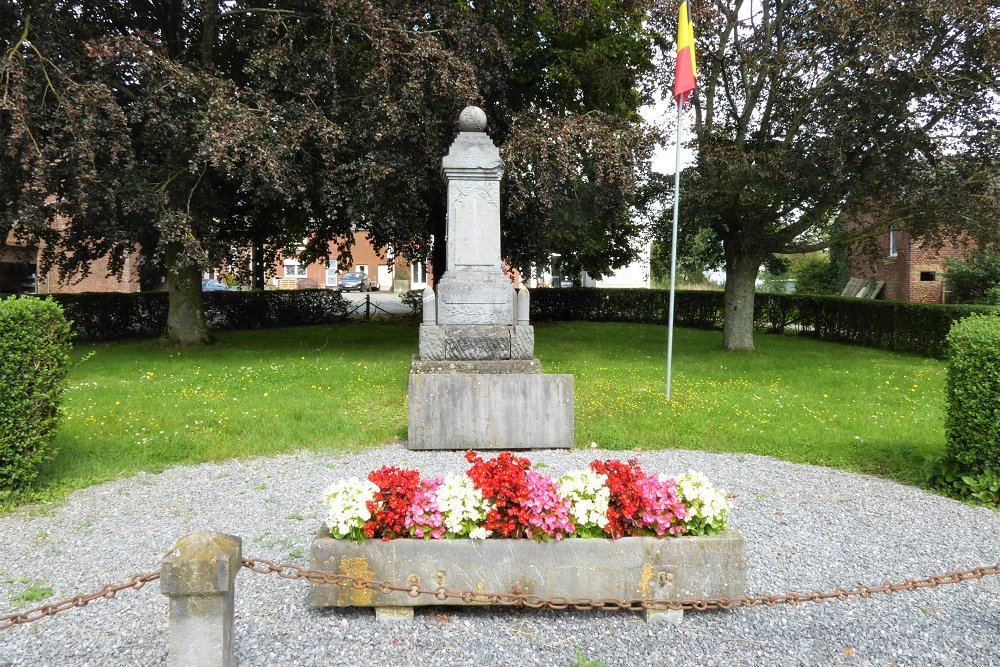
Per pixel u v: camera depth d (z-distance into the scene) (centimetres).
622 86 1597
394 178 1191
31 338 502
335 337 1700
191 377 990
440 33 1221
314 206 1411
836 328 1862
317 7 1150
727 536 329
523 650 302
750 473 590
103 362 1157
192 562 247
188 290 1465
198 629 251
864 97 1132
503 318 763
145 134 1109
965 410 545
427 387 648
